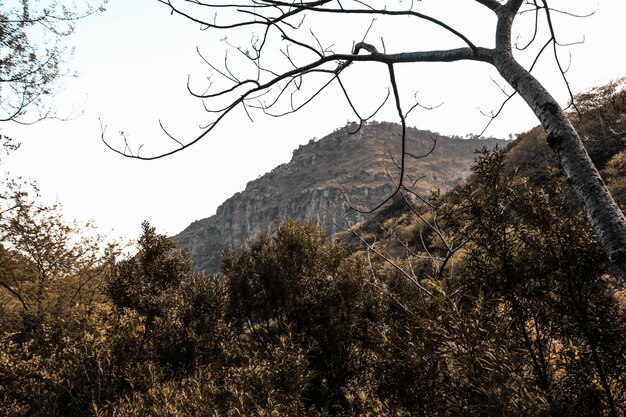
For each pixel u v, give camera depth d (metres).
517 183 2.49
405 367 1.83
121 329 6.59
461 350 1.66
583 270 2.13
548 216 2.21
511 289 2.29
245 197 181.75
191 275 7.98
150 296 7.21
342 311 7.79
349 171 164.25
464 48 1.42
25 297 13.02
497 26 1.40
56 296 13.12
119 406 4.53
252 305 9.03
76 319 8.46
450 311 1.73
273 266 8.88
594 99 12.95
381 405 2.35
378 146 181.88
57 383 5.63
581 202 1.07
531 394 1.45
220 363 6.51
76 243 13.89
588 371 2.10
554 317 2.26
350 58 1.55
